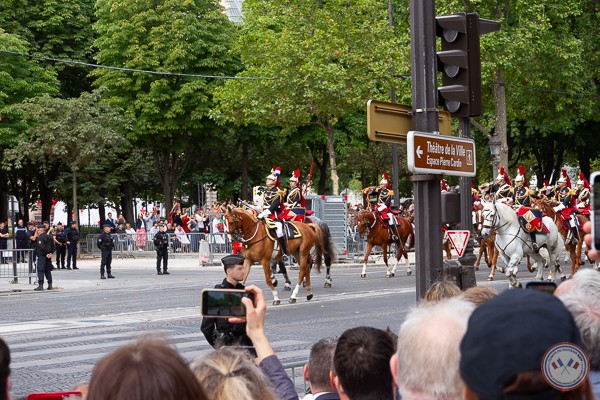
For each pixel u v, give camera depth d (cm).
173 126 5691
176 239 5012
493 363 237
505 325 240
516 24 4409
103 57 5728
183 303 2466
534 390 236
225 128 5925
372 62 4366
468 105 965
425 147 908
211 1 5872
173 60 5625
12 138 5141
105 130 5072
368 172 6850
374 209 3228
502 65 4266
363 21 4478
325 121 5609
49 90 5453
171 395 263
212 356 402
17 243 4444
